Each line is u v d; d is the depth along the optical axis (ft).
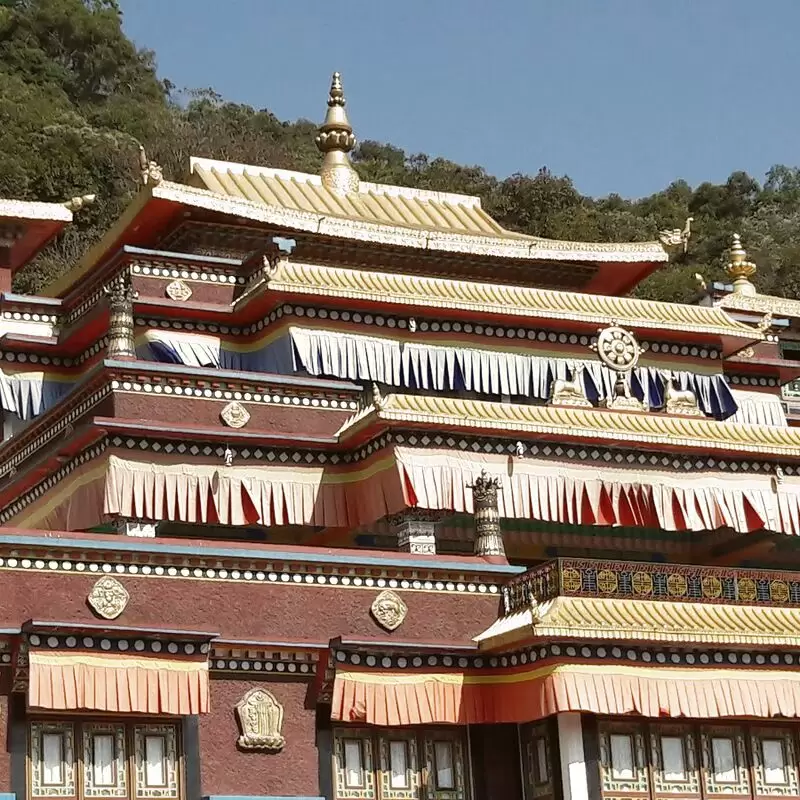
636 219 331.98
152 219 117.50
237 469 101.76
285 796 84.38
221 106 360.28
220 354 112.68
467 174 346.13
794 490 107.55
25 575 81.51
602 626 86.02
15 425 123.75
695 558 120.26
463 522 108.37
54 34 346.54
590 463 102.73
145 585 84.48
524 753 91.56
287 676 86.53
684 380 120.57
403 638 90.27
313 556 89.04
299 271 108.78
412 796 88.38
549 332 116.37
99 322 112.47
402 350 111.45
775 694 91.56
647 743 91.40
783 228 342.44
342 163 136.46
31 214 124.67
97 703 78.54
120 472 98.37
